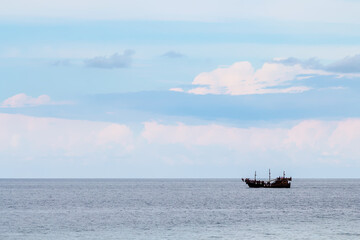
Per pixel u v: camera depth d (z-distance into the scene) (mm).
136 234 140250
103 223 164250
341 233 143750
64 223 163500
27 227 153375
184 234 140625
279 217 186750
